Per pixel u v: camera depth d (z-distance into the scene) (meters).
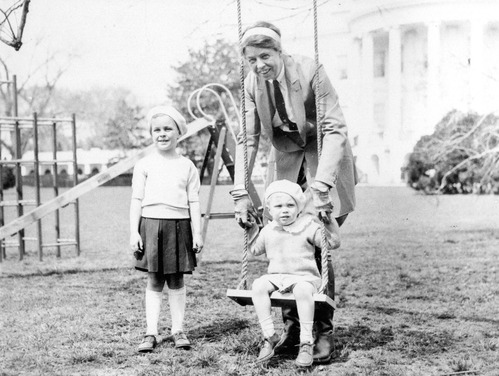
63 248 10.27
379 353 4.05
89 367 3.78
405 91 16.56
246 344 4.18
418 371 3.66
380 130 17.08
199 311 5.43
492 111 15.12
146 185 4.28
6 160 8.86
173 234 4.18
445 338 4.48
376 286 6.77
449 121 15.24
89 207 15.09
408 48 16.50
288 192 3.76
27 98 15.44
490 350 4.16
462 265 8.07
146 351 4.09
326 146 3.79
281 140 4.08
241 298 3.74
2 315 5.28
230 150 8.09
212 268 8.05
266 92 3.83
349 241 10.30
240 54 3.87
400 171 16.55
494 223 11.27
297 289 3.59
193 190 4.35
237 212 3.90
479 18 15.53
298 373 3.55
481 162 14.43
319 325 3.90
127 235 11.50
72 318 5.16
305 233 3.77
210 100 15.28
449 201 13.79
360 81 17.02
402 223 11.70
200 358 3.85
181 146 16.33
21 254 8.98
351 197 4.03
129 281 7.12
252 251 3.91
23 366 3.81
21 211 9.06
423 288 6.61
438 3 15.74
